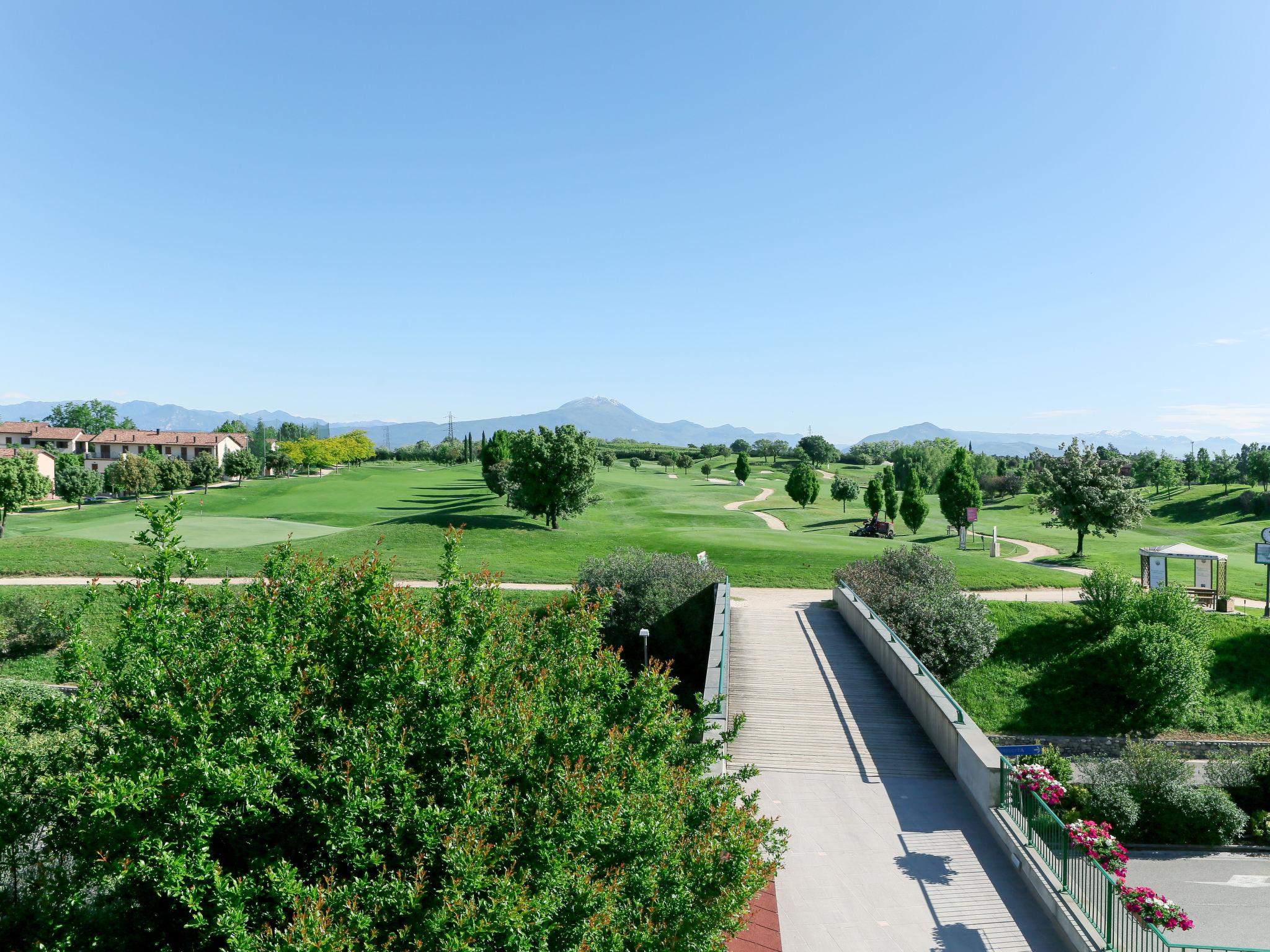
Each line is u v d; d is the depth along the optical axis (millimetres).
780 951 11773
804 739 19828
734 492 90188
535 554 45469
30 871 8078
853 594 28969
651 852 7996
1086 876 12617
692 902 8289
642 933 7453
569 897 7227
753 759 18875
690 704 28422
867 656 25641
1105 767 20859
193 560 9258
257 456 129875
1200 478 109000
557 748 8492
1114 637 27672
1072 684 26844
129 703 8023
